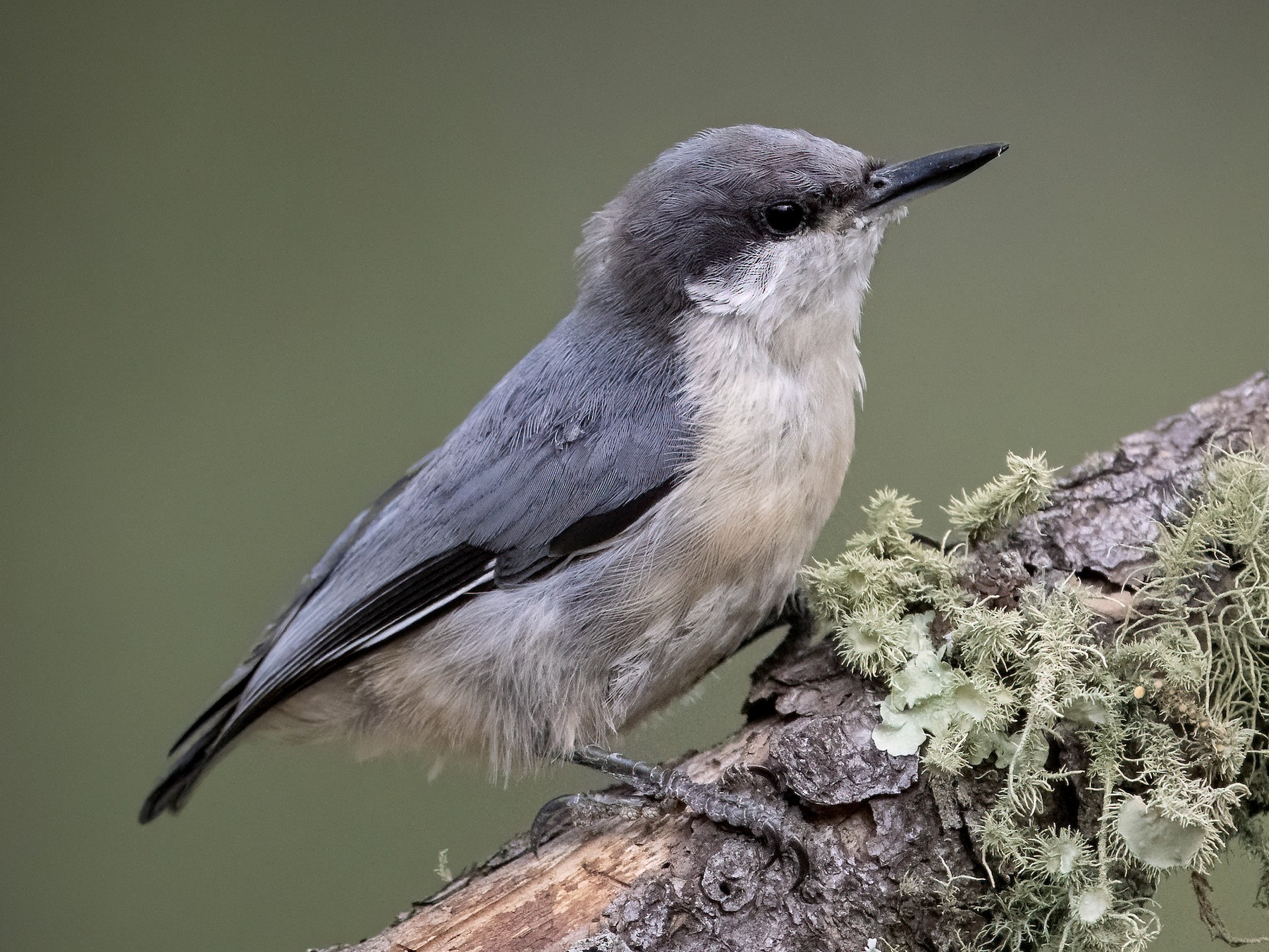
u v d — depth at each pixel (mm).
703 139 1979
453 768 1980
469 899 1956
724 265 1973
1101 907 1946
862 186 1974
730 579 1970
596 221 1982
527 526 1971
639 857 1954
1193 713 1949
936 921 1949
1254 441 1964
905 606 1957
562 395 1974
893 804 1950
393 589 1974
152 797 1984
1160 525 1959
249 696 1979
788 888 1950
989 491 1959
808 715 1957
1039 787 1949
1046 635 1951
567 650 1971
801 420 1970
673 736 1977
